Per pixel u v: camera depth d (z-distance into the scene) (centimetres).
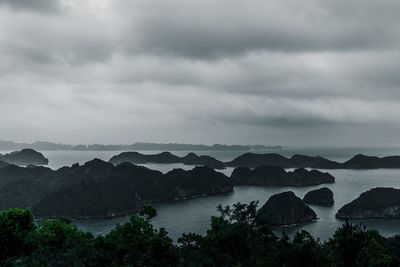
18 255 4900
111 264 4722
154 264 4981
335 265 4562
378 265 4975
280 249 4897
